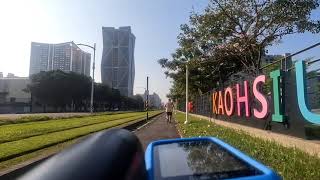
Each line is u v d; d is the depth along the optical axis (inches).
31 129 1053.8
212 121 1299.2
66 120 1712.6
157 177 88.9
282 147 478.0
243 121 824.3
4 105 5059.1
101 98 5477.4
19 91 5502.0
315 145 407.5
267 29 1055.6
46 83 4530.0
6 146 634.8
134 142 85.5
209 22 1116.5
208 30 1143.0
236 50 1182.3
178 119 1857.8
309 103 460.4
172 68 2049.7
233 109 930.1
